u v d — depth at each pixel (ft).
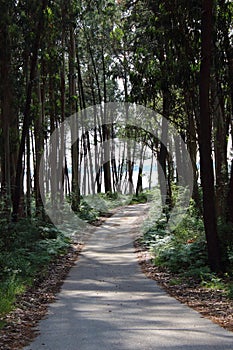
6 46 56.70
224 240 42.14
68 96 102.01
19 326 24.45
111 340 20.85
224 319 24.84
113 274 44.24
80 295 34.17
